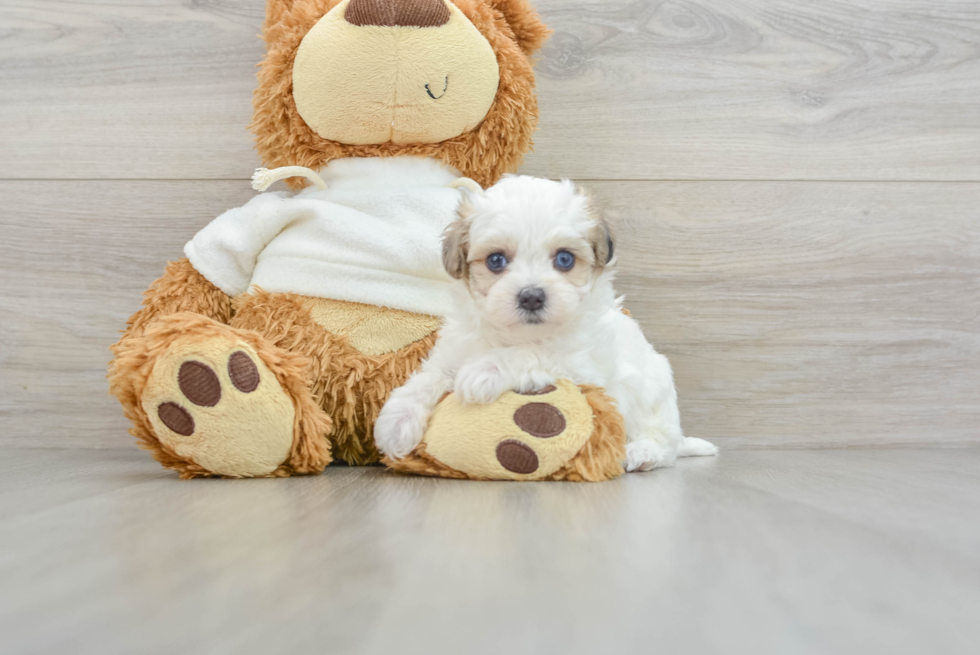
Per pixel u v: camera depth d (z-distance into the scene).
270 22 2.02
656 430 1.86
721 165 2.36
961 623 0.68
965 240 2.40
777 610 0.71
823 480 1.62
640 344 1.95
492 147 2.01
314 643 0.61
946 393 2.40
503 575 0.81
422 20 1.82
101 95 2.29
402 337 1.88
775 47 2.36
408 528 1.05
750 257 2.37
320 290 1.87
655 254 2.36
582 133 2.34
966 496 1.40
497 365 1.58
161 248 2.31
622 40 2.33
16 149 2.28
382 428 1.65
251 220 1.94
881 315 2.39
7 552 0.91
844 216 2.38
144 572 0.82
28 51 2.28
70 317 2.30
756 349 2.38
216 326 1.59
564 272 1.67
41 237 2.29
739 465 1.92
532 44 2.11
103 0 2.27
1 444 2.30
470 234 1.69
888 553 0.94
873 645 0.62
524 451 1.53
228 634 0.63
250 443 1.57
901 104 2.38
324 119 1.90
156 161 2.30
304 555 0.89
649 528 1.06
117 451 2.24
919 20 2.38
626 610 0.70
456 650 0.60
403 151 1.99
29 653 0.59
